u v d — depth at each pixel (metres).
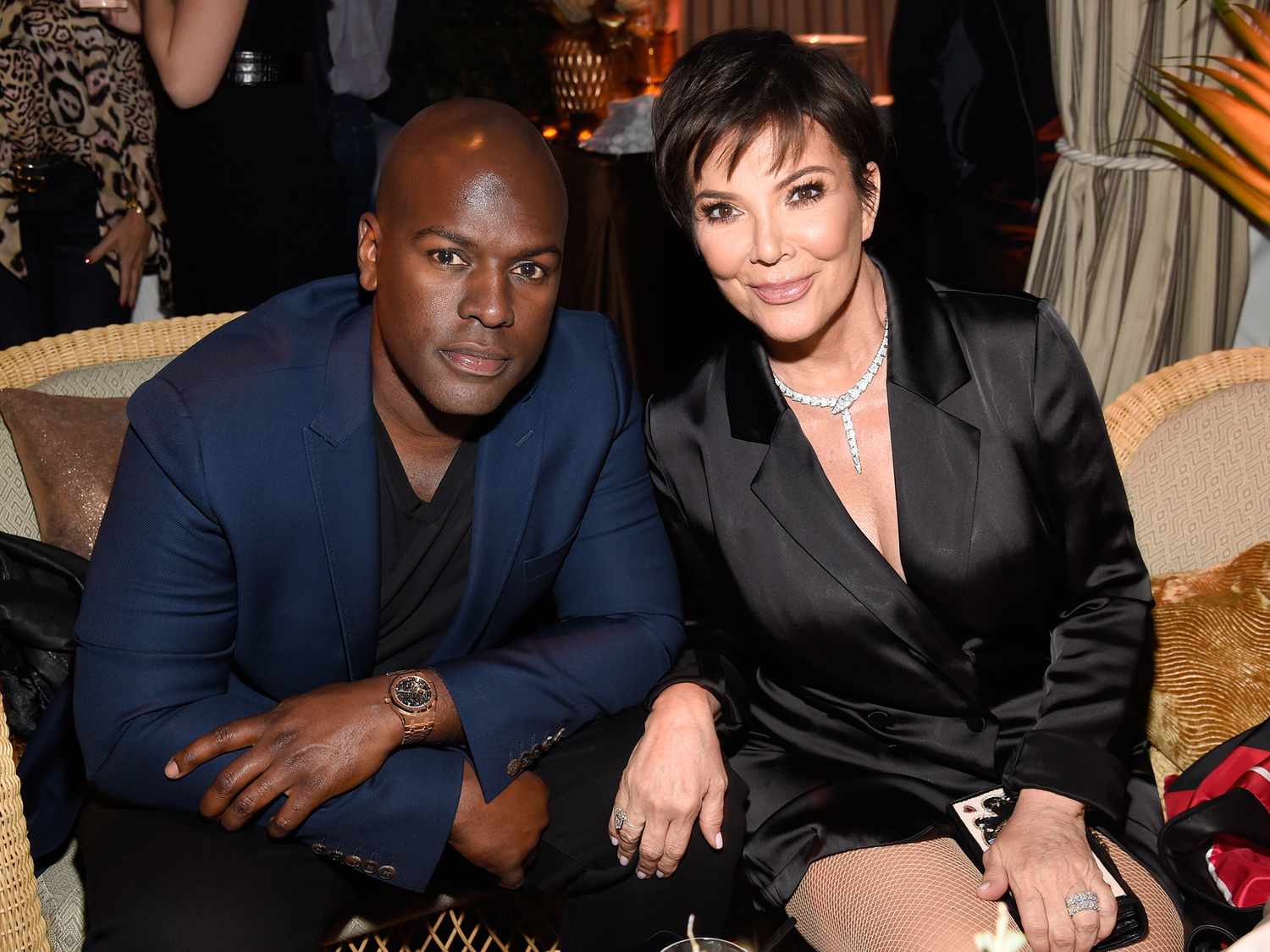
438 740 1.50
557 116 3.88
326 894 1.47
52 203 2.86
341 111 3.11
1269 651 1.82
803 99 1.42
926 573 1.57
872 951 1.48
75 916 1.55
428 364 1.44
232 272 3.03
